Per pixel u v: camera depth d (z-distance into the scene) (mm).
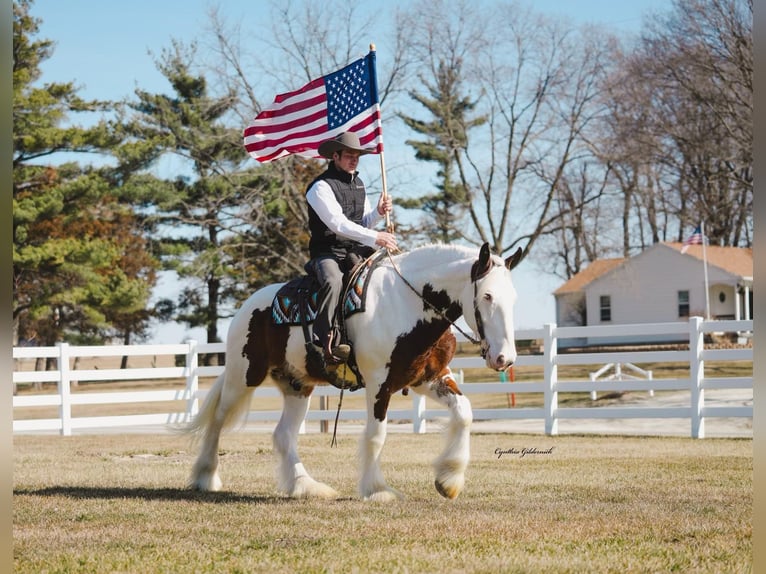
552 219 42094
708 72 36938
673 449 12055
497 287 6730
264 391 18531
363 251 7715
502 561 4980
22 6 37750
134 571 4941
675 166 40812
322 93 8766
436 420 18281
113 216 46219
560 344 54312
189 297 46375
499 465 10062
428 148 41969
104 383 51188
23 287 40719
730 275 48094
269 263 40344
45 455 12477
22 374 17312
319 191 7551
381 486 7367
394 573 4738
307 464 10594
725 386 13977
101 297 40125
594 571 4738
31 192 39000
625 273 49062
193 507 7168
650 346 42500
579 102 41031
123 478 9414
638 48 39844
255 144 9023
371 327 7184
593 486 8148
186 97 41031
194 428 8555
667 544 5449
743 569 4730
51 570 4996
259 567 4957
